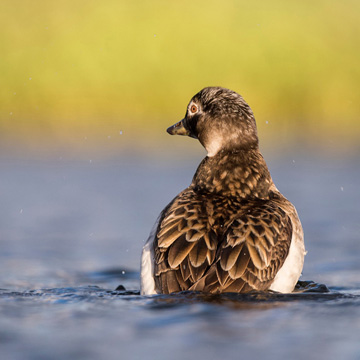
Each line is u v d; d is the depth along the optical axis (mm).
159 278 6289
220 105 7695
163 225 6504
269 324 5250
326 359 4500
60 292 7348
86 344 4844
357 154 19203
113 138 21875
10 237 11484
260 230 6348
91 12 28094
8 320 5504
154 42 27266
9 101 25250
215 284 6004
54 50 26547
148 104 25938
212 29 27922
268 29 28203
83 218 12852
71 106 25594
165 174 16859
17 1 28047
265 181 7383
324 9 29625
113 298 6250
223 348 4711
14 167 17953
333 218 12477
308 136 22219
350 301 5965
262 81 26844
